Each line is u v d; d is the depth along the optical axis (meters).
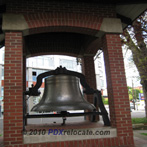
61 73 4.25
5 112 3.76
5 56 3.99
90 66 6.74
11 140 3.68
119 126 4.07
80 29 4.52
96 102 5.45
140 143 4.30
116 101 4.19
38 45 6.70
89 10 4.61
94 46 6.27
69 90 4.17
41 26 4.24
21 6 4.30
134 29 10.12
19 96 3.85
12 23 4.13
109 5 4.76
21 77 3.94
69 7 4.52
